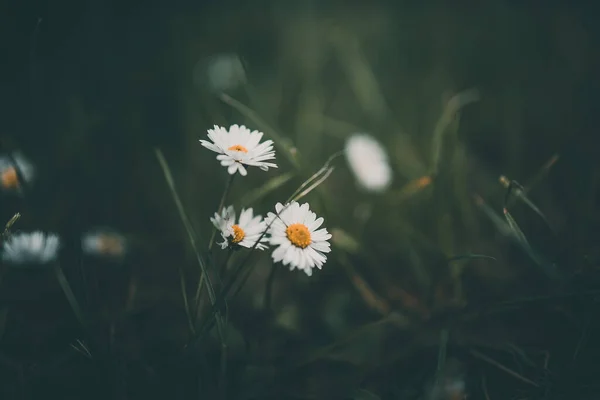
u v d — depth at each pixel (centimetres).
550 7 82
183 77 66
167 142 56
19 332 40
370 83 65
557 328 40
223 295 36
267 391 38
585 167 50
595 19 77
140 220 48
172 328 41
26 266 39
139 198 50
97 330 39
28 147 50
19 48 66
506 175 52
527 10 82
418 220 50
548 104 62
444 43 79
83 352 37
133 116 58
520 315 41
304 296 44
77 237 40
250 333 40
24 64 63
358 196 52
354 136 51
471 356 39
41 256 39
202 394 37
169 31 79
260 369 39
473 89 67
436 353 40
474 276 44
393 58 76
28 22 69
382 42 80
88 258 43
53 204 46
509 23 79
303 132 59
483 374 38
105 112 56
